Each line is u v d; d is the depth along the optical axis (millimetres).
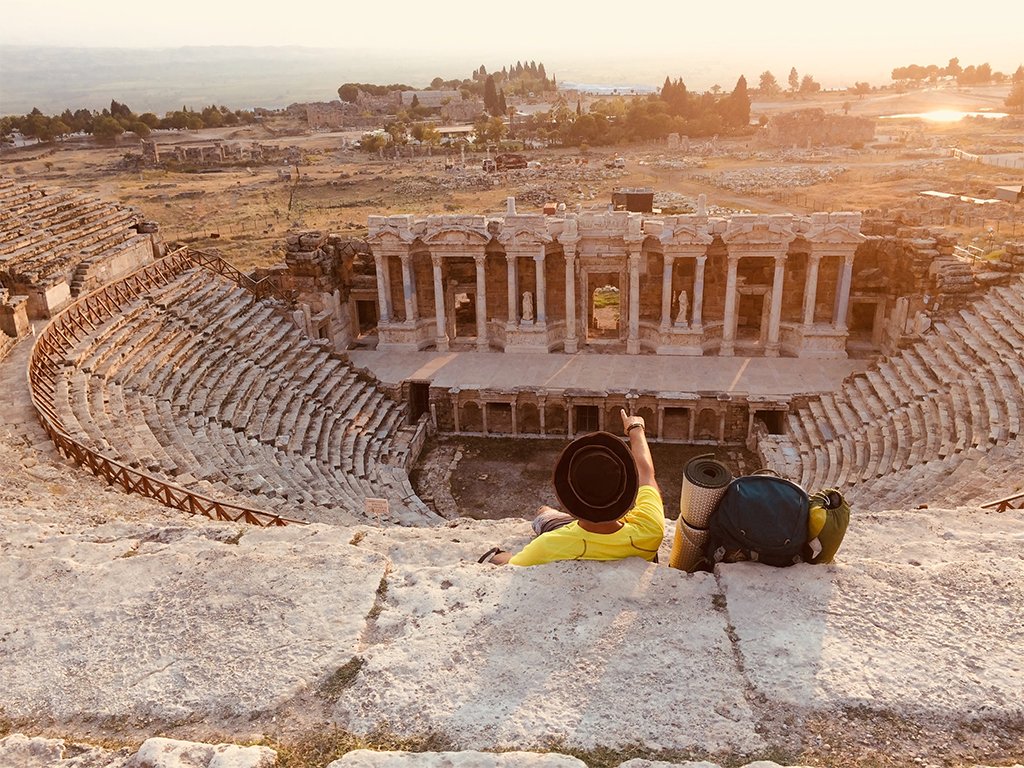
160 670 7188
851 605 7582
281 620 7809
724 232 47094
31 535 11531
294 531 11516
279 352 43719
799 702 6406
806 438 39938
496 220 49438
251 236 96375
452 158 174750
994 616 7406
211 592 8367
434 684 6742
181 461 28016
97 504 20141
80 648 7586
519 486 40156
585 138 196750
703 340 49125
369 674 6891
